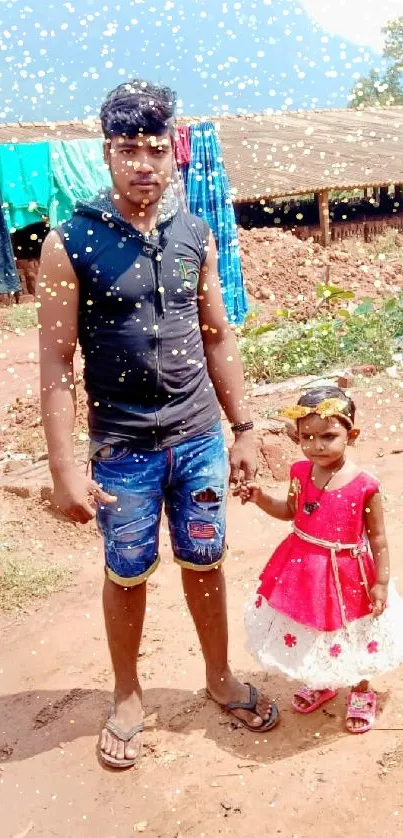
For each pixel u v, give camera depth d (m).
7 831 2.30
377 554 2.46
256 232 15.89
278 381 7.39
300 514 2.53
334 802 2.26
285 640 2.49
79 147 13.86
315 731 2.56
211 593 2.58
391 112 25.55
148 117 2.11
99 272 2.23
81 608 3.47
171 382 2.36
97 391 2.38
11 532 4.18
